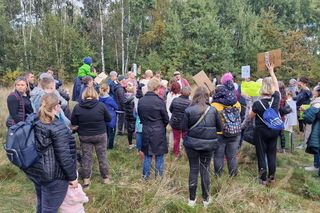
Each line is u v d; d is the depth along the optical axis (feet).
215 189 17.19
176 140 22.09
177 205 15.01
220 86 18.44
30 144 10.63
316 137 21.50
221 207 15.39
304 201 17.58
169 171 19.07
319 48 103.91
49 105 10.88
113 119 23.06
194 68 96.12
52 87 15.29
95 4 104.32
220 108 18.13
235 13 107.04
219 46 96.02
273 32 94.79
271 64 19.66
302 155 26.66
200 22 97.50
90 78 18.37
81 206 12.90
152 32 103.24
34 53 90.17
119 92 25.67
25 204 15.83
